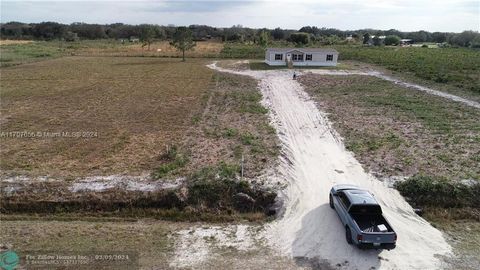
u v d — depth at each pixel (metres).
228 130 31.08
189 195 20.31
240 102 41.53
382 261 15.52
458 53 95.62
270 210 19.69
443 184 20.86
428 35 193.88
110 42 135.12
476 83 50.47
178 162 24.08
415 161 24.45
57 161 24.84
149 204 19.98
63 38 147.88
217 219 19.08
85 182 21.30
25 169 23.45
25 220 18.72
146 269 14.88
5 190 20.41
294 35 124.81
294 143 28.44
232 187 20.77
